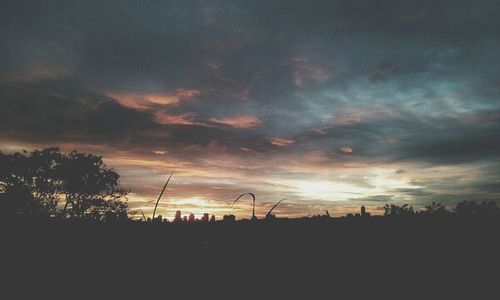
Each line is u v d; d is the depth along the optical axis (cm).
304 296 689
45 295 682
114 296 690
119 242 860
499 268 726
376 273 767
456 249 807
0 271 735
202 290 725
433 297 664
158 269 802
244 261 836
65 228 909
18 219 933
